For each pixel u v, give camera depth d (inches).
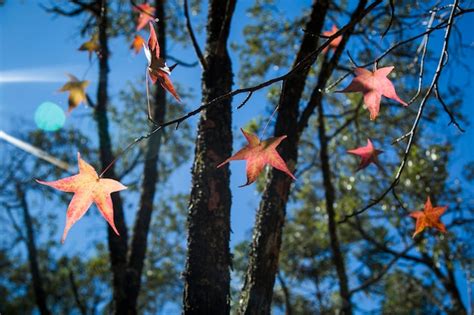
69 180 63.4
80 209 63.3
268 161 61.0
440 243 312.8
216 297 99.7
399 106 255.9
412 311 447.8
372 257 414.0
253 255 108.4
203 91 121.7
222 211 107.4
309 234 357.1
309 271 369.7
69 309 426.3
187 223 107.7
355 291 313.3
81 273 430.3
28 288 460.1
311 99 126.5
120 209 209.2
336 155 309.4
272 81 65.5
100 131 233.8
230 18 122.3
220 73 122.0
